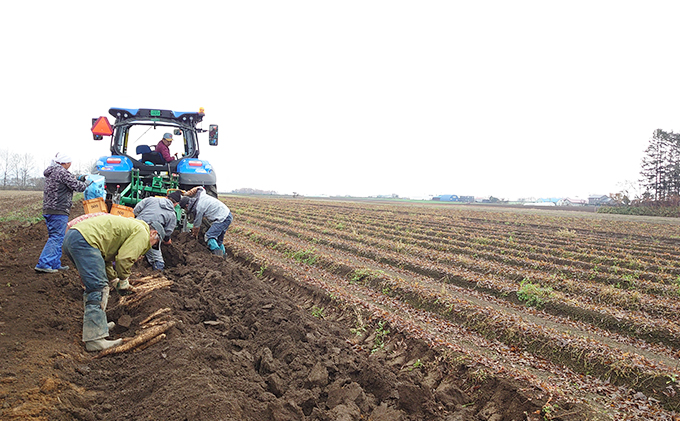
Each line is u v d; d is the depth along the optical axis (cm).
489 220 2272
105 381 378
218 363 414
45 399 313
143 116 940
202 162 940
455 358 493
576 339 537
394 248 1165
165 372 371
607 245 1410
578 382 470
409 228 1680
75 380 361
